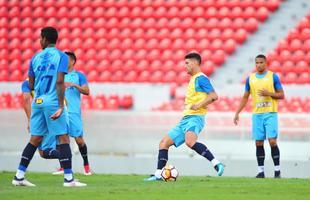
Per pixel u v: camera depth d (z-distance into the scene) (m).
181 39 78.44
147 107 71.12
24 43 82.06
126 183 35.03
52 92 31.70
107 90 72.12
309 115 52.59
